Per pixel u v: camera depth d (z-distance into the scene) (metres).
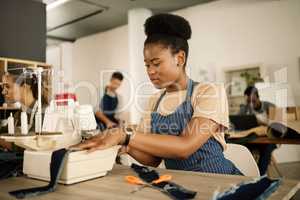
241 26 4.46
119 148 0.89
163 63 0.97
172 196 0.61
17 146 0.94
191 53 4.95
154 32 0.97
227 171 1.01
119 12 5.02
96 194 0.65
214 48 4.72
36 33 4.23
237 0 4.49
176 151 0.85
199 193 0.63
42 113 0.93
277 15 4.13
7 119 1.01
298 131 2.31
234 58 4.52
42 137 0.84
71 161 0.73
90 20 5.42
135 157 1.00
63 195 0.65
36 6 4.24
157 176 0.79
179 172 0.85
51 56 6.94
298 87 3.89
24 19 4.09
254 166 1.08
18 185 0.75
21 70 1.06
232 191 0.57
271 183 0.59
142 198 0.61
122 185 0.72
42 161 0.78
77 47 6.68
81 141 0.89
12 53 3.94
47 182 0.77
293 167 3.57
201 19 4.85
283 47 4.08
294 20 3.99
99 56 6.23
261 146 2.21
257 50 4.31
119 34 5.86
